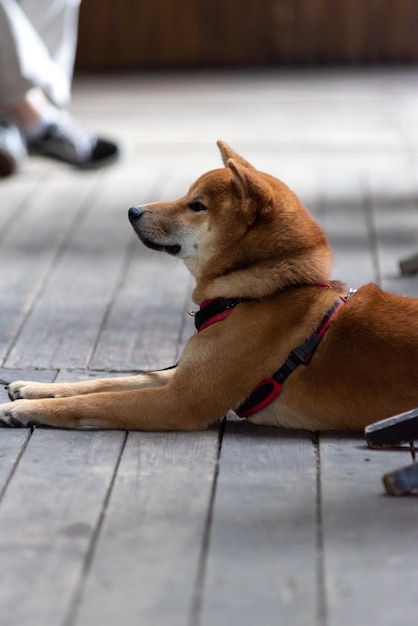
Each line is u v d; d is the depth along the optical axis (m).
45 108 7.54
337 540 2.95
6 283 5.36
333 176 7.39
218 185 3.80
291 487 3.28
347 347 3.58
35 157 7.90
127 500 3.18
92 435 3.64
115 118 9.12
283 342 3.62
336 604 2.62
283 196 3.78
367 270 5.54
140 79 10.77
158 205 3.88
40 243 6.03
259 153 7.98
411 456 3.50
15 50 6.77
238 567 2.80
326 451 3.55
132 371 4.31
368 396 3.57
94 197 6.89
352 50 10.95
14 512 3.10
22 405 3.68
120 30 10.92
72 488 3.25
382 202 6.79
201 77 10.81
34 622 2.55
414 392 3.53
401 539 2.95
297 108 9.45
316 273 3.72
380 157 7.86
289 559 2.84
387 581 2.73
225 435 3.69
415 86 10.25
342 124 8.84
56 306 5.05
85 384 3.88
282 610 2.60
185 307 5.07
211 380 3.63
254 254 3.71
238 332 3.63
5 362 4.37
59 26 7.23
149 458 3.47
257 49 10.99
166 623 2.54
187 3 10.80
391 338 3.55
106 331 4.74
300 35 10.91
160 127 8.79
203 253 3.82
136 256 5.85
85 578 2.74
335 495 3.23
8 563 2.81
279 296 3.68
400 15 10.75
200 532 2.99
